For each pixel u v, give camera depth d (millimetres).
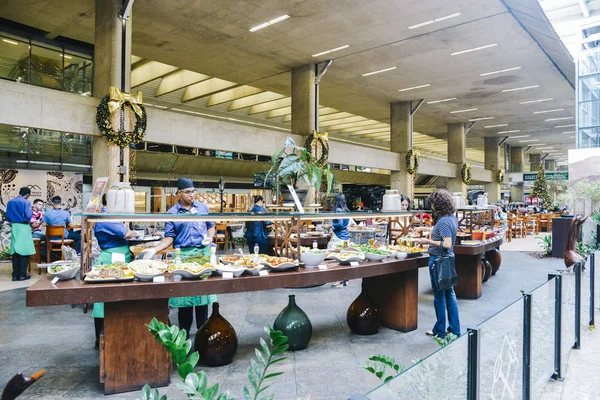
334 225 5707
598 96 9070
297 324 3289
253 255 3473
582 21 9273
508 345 1866
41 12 9227
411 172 17375
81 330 3834
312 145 12648
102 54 8281
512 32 10258
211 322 3023
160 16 9391
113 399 2471
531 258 8914
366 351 3287
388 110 19016
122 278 2594
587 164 8625
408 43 10992
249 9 9047
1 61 10055
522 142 29250
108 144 8039
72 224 7672
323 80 14398
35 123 7449
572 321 3244
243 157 17938
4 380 2727
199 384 1204
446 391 1294
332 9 9047
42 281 2627
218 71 13438
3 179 9977
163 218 2820
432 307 4734
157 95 16016
